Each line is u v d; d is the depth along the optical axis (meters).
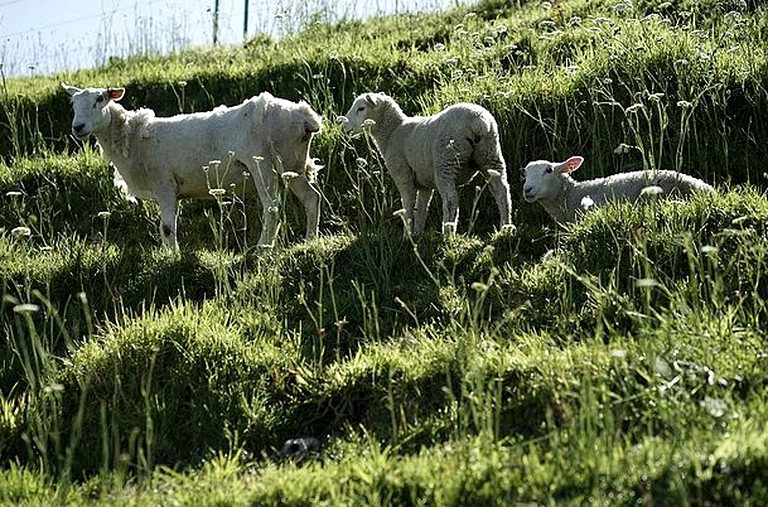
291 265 9.80
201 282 10.17
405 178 11.56
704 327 6.69
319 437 6.98
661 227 8.67
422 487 5.30
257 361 7.64
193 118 11.66
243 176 11.48
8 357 8.64
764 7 16.27
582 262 8.56
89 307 9.83
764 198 8.84
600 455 5.20
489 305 8.56
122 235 13.42
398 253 9.63
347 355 8.11
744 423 5.32
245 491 5.77
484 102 13.76
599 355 6.43
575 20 16.66
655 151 12.55
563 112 13.45
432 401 6.82
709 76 12.75
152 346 7.82
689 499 4.78
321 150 13.72
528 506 4.86
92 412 7.37
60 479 6.35
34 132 17.58
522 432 6.16
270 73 17.81
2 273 10.09
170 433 7.11
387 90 16.39
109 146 11.90
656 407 5.79
